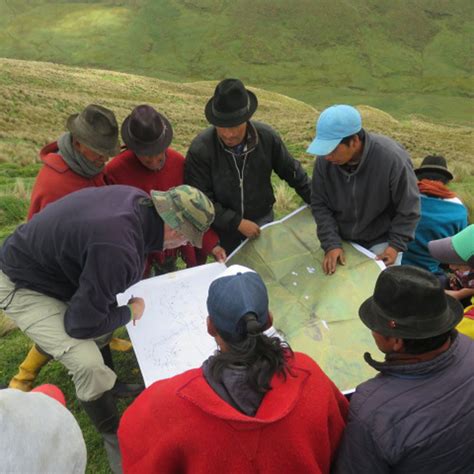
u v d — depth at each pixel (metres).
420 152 29.55
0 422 1.26
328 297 3.49
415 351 1.99
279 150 4.18
